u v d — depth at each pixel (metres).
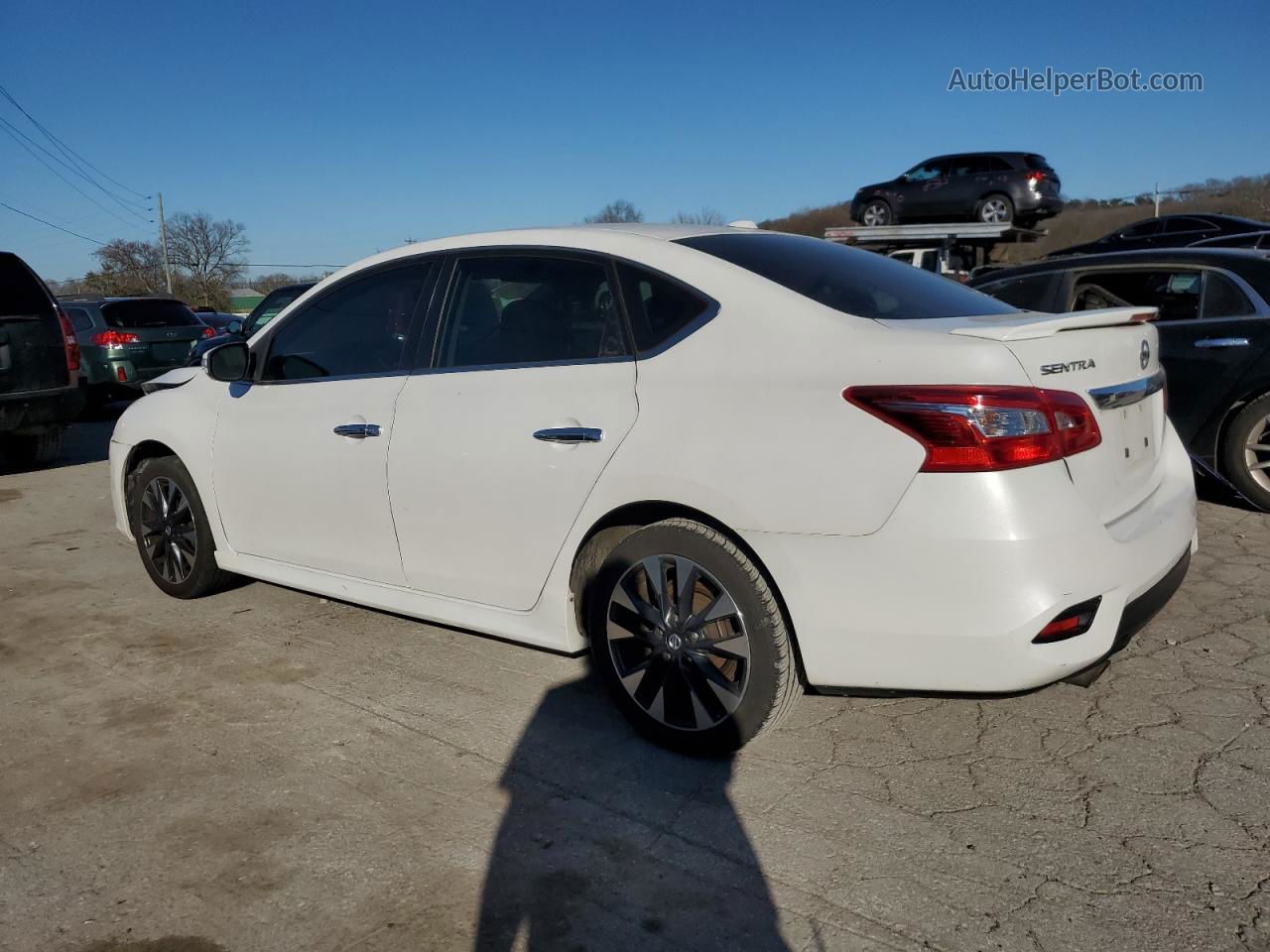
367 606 4.00
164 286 66.31
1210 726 3.30
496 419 3.41
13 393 8.20
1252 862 2.56
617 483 3.10
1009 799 2.90
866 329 2.84
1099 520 2.71
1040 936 2.30
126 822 2.90
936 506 2.60
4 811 2.98
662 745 3.24
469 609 3.62
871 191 17.97
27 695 3.84
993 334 2.66
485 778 3.11
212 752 3.33
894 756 3.18
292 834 2.82
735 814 2.87
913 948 2.28
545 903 2.49
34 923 2.45
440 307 3.74
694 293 3.14
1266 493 5.77
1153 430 3.30
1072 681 2.79
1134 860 2.59
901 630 2.68
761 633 2.92
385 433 3.74
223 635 4.46
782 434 2.81
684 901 2.48
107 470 9.22
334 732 3.46
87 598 5.08
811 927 2.37
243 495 4.36
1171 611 4.36
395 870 2.64
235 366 4.36
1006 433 2.57
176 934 2.40
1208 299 5.88
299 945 2.35
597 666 3.32
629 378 3.14
